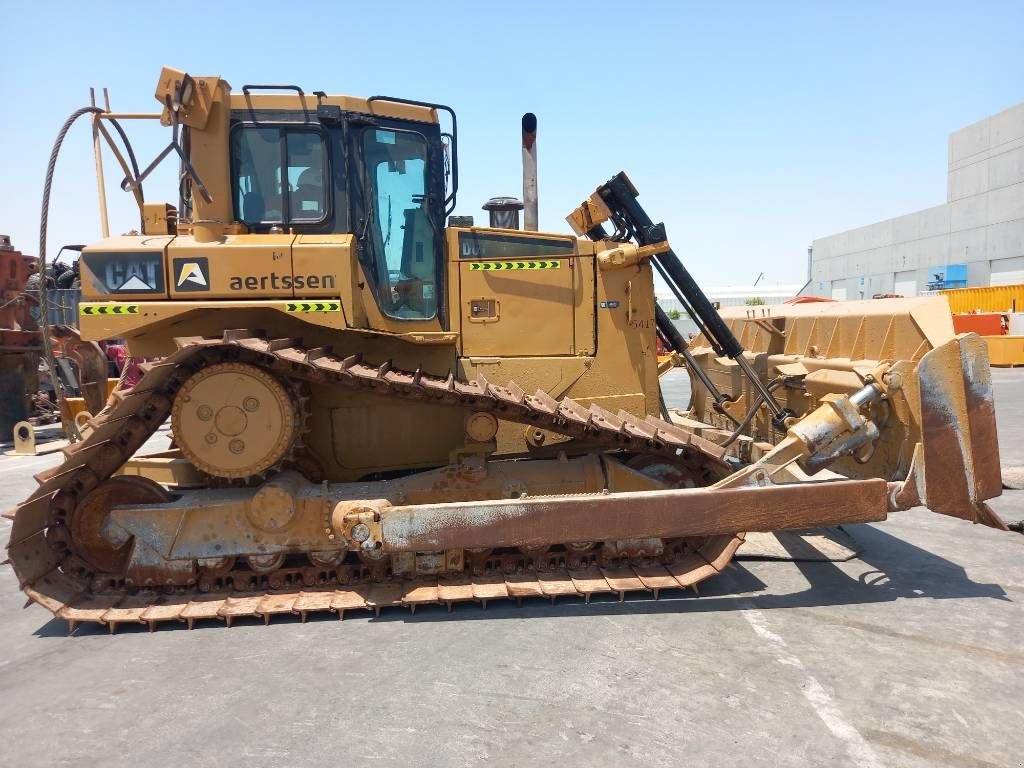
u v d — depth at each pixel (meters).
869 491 4.04
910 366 4.15
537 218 6.03
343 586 4.29
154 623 3.95
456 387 4.23
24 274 12.97
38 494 3.92
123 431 4.24
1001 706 3.00
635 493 4.06
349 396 4.69
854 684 3.19
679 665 3.39
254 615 4.00
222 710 3.06
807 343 5.61
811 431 4.07
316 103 4.46
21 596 4.70
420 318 4.79
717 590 4.36
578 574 4.34
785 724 2.88
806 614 3.98
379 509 3.95
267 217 4.50
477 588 4.16
